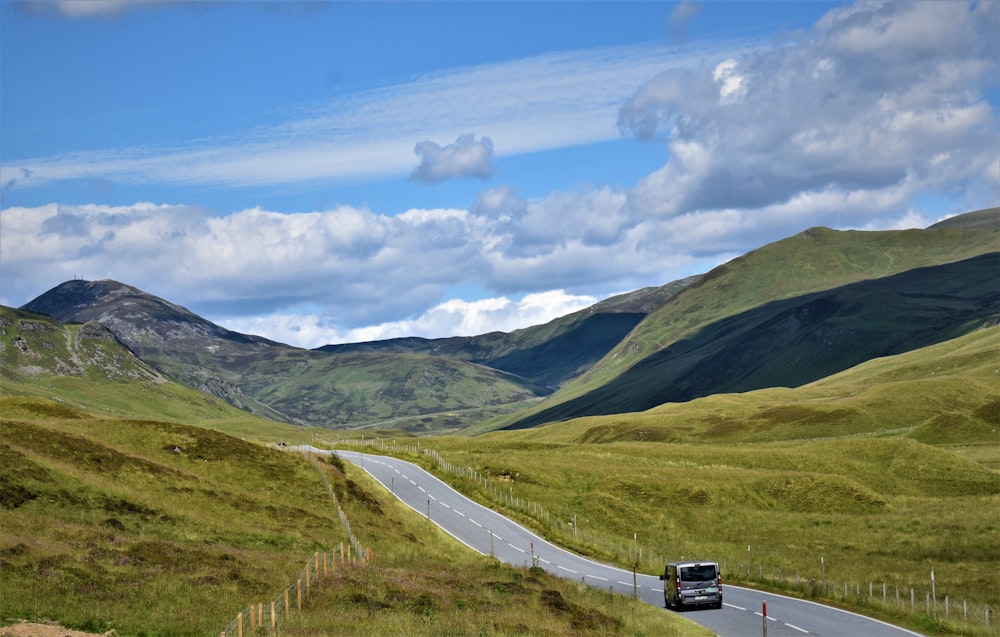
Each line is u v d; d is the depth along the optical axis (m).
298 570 45.25
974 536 70.94
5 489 52.25
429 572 49.28
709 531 83.19
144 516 55.53
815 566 64.94
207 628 32.44
